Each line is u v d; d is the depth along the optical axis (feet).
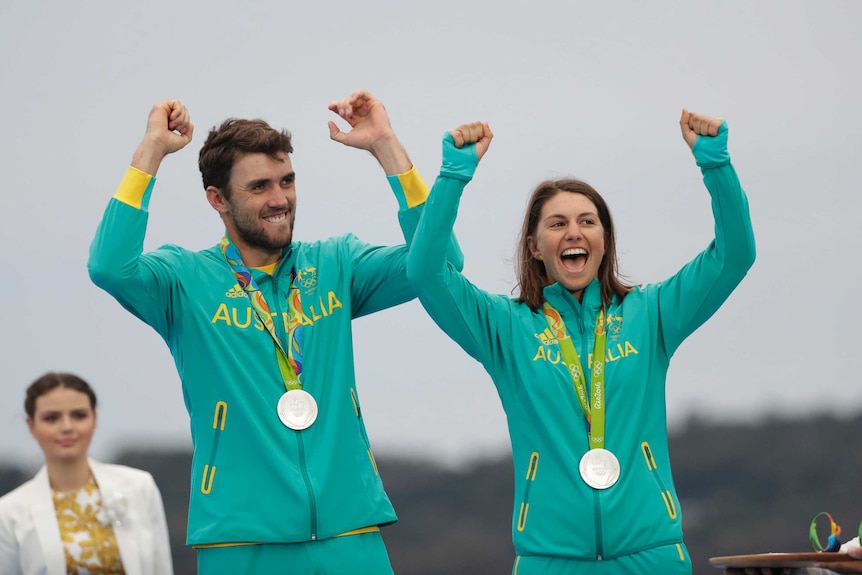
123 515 47.85
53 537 47.42
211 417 47.96
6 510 47.65
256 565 46.85
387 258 50.96
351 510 47.78
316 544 47.14
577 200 50.11
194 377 48.37
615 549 46.62
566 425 48.01
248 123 49.34
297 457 47.32
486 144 49.11
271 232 48.67
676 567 47.03
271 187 48.62
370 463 49.42
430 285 48.49
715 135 48.39
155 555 48.39
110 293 47.85
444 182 48.11
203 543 47.24
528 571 47.80
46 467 48.34
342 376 49.03
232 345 48.24
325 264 50.52
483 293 50.60
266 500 46.88
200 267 49.57
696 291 49.34
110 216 47.44
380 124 50.67
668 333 49.73
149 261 48.80
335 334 49.49
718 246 49.11
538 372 48.78
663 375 49.65
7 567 47.52
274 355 48.37
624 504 46.88
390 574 48.83
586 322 49.70
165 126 49.03
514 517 48.96
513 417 49.42
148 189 48.11
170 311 49.03
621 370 48.39
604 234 50.85
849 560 43.50
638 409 48.14
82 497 48.24
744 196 48.60
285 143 49.21
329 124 51.06
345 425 48.60
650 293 50.26
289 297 49.57
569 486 47.37
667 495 47.80
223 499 47.16
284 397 47.80
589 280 49.90
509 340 49.78
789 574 45.37
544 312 50.42
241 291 49.08
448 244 50.96
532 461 48.49
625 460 47.37
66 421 47.85
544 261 50.39
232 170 48.65
